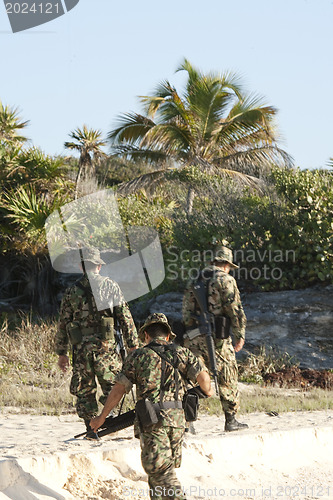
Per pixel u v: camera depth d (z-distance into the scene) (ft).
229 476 31.07
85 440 32.53
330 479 32.78
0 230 103.96
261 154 138.31
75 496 25.96
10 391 50.67
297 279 73.77
